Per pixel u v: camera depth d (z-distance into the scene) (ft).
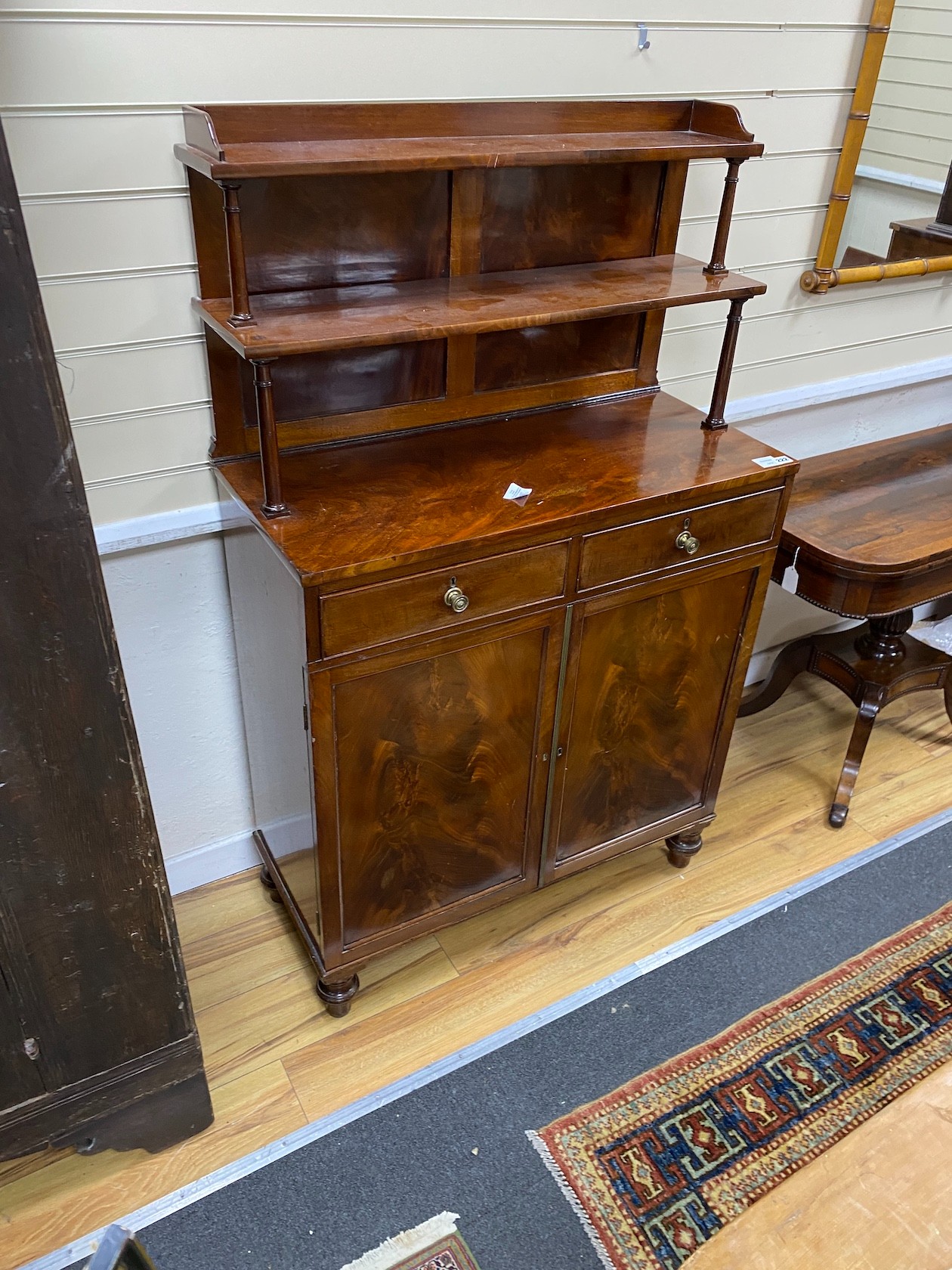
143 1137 4.63
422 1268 4.25
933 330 7.29
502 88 4.72
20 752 3.40
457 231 4.72
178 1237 4.36
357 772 4.51
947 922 6.01
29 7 3.62
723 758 5.95
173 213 4.24
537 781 5.17
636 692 5.24
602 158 4.25
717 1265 4.20
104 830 3.73
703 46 5.13
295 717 4.51
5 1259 4.26
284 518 4.22
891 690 6.65
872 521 6.15
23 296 2.73
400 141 4.31
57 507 3.07
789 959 5.76
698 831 6.20
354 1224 4.42
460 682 4.54
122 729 3.57
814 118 5.72
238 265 3.77
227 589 5.31
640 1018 5.40
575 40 4.77
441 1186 4.57
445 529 4.17
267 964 5.71
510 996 5.51
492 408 5.30
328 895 4.81
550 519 4.29
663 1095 4.98
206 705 5.63
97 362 4.38
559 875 5.69
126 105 3.95
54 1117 4.29
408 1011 5.42
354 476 4.64
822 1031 5.32
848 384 7.01
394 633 4.19
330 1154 4.70
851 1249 4.16
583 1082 5.06
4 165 2.57
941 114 5.92
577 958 5.74
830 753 7.50
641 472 4.78
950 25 5.57
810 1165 3.42
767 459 4.97
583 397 5.57
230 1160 4.68
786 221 6.00
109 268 4.21
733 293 4.73
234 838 6.22
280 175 3.61
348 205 4.45
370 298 4.46
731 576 5.17
